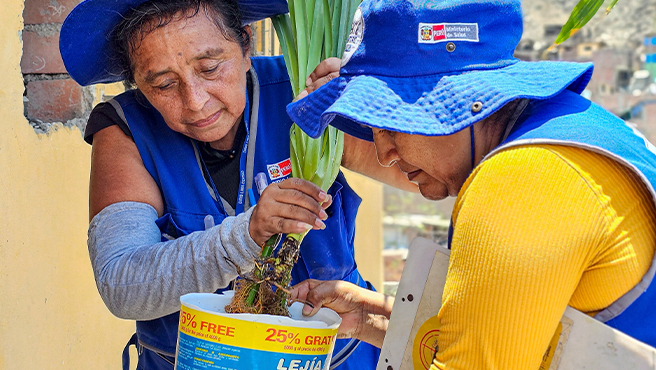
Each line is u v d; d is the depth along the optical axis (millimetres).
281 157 1634
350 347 1687
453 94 1044
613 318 980
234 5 1494
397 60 1101
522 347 936
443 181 1156
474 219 955
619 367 950
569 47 8445
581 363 974
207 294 1317
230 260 1343
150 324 1617
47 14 2154
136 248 1437
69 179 2180
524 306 918
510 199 931
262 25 2955
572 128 971
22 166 1888
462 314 968
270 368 1148
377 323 1471
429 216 10242
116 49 1531
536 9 8281
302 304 1441
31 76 2195
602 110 1061
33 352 1922
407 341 1242
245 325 1135
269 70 1713
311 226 1321
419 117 1047
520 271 912
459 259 979
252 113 1631
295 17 1564
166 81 1421
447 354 1001
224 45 1431
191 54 1391
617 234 925
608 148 949
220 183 1616
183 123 1471
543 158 939
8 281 1801
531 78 1049
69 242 2172
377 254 4465
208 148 1614
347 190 1747
